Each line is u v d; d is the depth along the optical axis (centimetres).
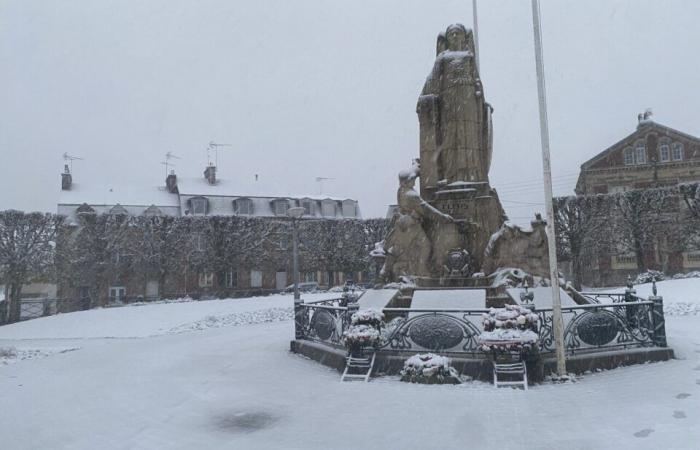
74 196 4759
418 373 874
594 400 746
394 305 1157
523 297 923
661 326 1002
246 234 3525
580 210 3450
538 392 796
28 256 2917
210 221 3441
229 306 2662
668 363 957
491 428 645
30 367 1226
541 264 1207
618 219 3438
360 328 942
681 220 3316
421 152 1368
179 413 755
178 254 3341
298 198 5331
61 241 3050
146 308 2631
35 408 814
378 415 713
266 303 2736
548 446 580
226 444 624
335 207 5550
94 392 907
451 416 697
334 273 4534
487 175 1370
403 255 1291
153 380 983
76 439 657
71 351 1507
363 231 3797
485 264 1230
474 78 1363
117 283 3381
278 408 768
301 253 3728
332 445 610
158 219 3325
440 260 1254
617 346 976
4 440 662
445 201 1307
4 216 2903
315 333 1202
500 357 848
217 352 1307
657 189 3384
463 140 1327
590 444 580
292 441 628
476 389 820
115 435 666
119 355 1359
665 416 660
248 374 1007
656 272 3053
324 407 763
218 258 3431
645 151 5197
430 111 1354
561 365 870
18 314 2925
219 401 814
